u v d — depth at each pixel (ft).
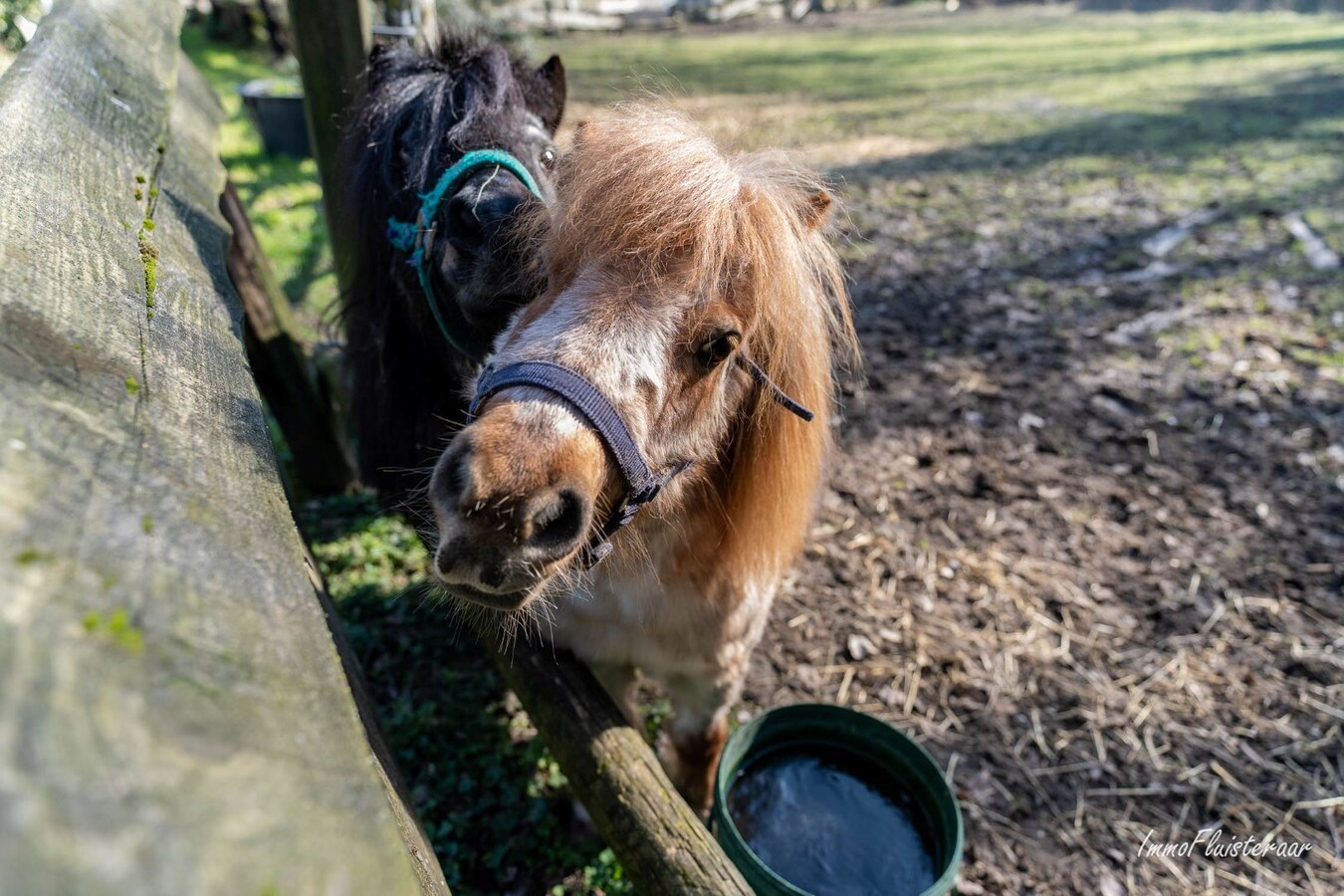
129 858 1.47
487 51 7.35
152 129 5.98
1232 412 13.39
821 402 6.32
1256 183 22.74
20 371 2.40
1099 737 8.64
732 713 8.70
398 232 7.06
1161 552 10.87
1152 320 16.10
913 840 6.98
